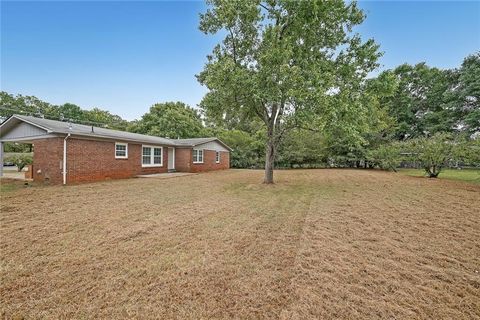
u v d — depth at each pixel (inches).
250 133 1240.8
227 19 398.3
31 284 103.7
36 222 195.0
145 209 244.1
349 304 91.4
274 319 83.2
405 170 892.0
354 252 140.8
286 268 120.4
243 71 387.2
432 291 100.7
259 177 611.2
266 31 394.0
